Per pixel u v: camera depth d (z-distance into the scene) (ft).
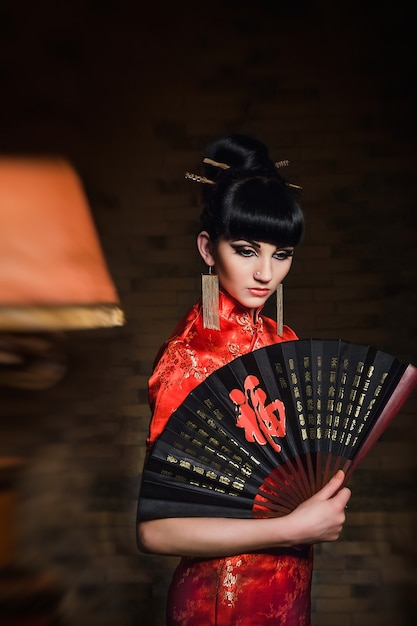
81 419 13.64
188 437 6.13
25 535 13.02
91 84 13.51
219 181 6.53
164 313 13.34
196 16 13.14
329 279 12.80
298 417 6.24
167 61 13.26
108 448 13.47
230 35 13.03
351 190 12.84
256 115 13.01
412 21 12.82
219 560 6.25
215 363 6.42
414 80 12.84
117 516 13.21
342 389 6.29
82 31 13.48
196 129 13.21
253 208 6.25
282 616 6.31
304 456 6.25
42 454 13.66
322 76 12.91
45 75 13.50
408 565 12.32
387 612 12.25
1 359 13.69
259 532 5.94
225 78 13.06
